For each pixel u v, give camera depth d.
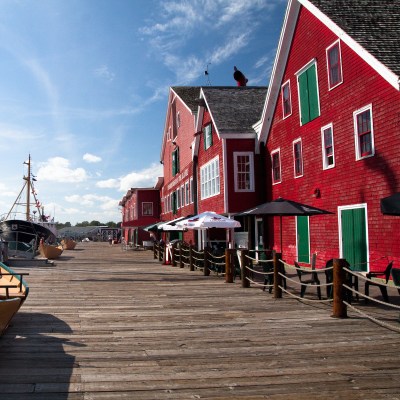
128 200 63.69
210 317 9.20
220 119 23.12
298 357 6.41
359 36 14.38
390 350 6.71
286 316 9.24
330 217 16.41
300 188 18.72
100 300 11.45
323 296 11.72
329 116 16.44
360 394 5.00
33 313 9.70
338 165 15.87
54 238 46.88
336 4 16.69
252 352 6.67
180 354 6.58
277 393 5.05
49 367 5.97
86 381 5.45
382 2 16.83
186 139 31.47
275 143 21.17
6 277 9.60
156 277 17.02
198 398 4.92
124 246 49.03
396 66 12.81
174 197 36.34
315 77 17.39
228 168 22.17
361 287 12.77
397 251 12.84
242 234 22.92
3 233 35.97
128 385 5.32
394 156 12.91
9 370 5.84
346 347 6.89
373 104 13.83
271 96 20.97
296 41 18.84
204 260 17.73
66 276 17.55
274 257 11.74
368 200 14.15
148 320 8.95
